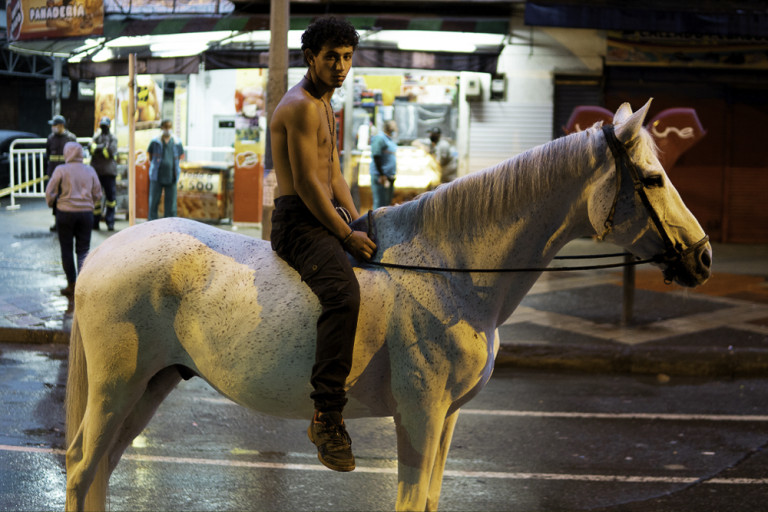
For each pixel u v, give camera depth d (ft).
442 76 53.11
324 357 11.43
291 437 20.62
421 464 11.88
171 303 12.63
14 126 87.04
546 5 46.34
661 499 17.06
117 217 58.85
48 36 53.47
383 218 12.58
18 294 36.14
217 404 23.32
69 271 36.11
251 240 13.03
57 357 28.32
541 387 26.11
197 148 56.85
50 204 35.78
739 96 54.44
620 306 36.65
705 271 11.61
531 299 38.01
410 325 11.79
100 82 58.59
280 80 30.81
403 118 53.78
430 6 51.24
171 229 13.08
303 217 11.96
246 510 16.11
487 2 50.03
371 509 16.33
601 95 53.01
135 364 12.71
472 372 11.86
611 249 50.19
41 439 19.92
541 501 16.85
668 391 25.88
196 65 49.37
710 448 20.35
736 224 56.13
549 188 11.75
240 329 12.19
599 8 46.19
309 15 51.42
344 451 11.45
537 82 52.70
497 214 11.91
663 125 30.96
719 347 29.32
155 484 17.30
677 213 11.45
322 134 11.97
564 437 21.04
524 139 53.21
